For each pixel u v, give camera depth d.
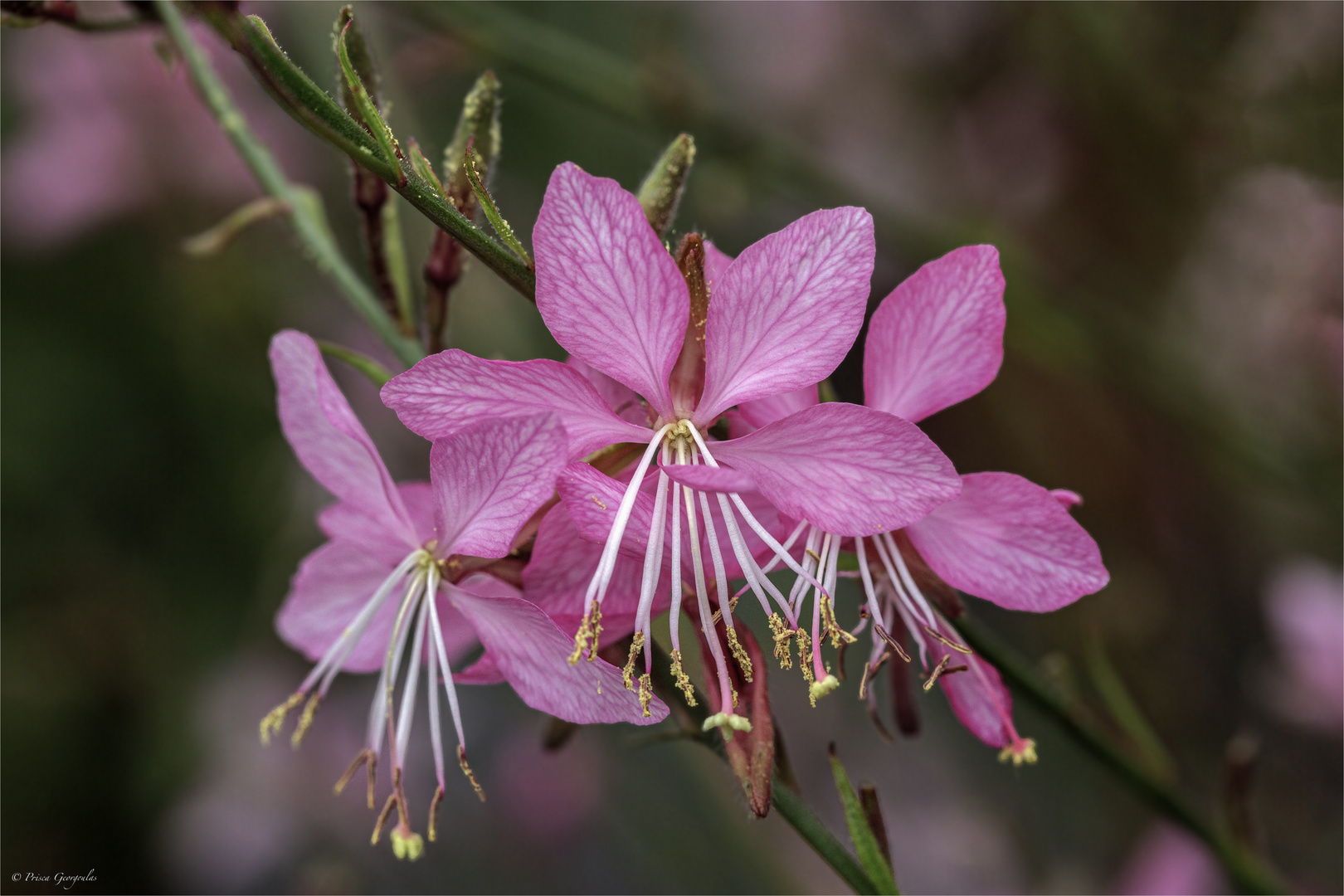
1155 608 0.34
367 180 0.20
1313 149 0.33
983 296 0.18
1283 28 0.34
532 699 0.18
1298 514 0.35
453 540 0.18
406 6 0.28
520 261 0.18
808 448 0.18
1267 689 0.34
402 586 0.20
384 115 0.19
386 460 0.35
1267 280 0.36
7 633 0.36
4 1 0.20
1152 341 0.33
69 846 0.35
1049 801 0.35
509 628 0.18
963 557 0.19
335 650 0.19
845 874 0.18
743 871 0.34
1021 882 0.34
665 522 0.18
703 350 0.18
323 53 0.28
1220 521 0.36
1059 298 0.33
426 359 0.18
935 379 0.19
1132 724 0.22
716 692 0.18
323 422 0.19
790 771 0.18
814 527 0.18
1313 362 0.34
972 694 0.19
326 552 0.20
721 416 0.18
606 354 0.18
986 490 0.18
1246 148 0.35
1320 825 0.33
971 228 0.33
